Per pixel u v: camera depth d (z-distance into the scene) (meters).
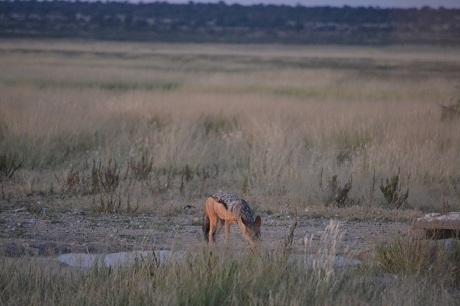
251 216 22.08
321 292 17.61
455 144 41.31
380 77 113.50
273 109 59.12
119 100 58.47
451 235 22.77
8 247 22.73
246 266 18.73
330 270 18.22
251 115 53.38
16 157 38.34
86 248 23.05
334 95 81.00
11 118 44.16
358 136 44.53
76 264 20.73
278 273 18.56
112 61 143.38
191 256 19.34
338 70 130.88
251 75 113.00
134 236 25.62
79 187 33.66
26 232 26.02
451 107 54.66
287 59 174.62
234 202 22.22
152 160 36.50
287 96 76.44
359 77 112.75
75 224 27.58
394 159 37.44
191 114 55.34
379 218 29.69
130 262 20.14
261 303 16.86
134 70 118.44
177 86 92.00
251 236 21.61
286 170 36.00
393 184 32.16
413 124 46.09
